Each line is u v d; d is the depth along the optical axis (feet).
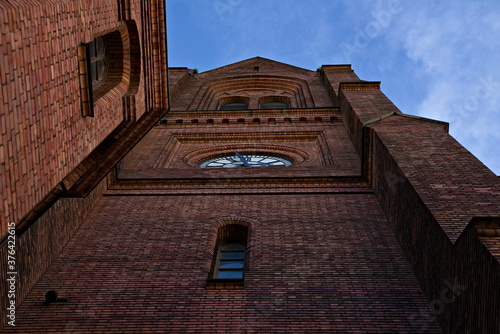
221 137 64.80
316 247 35.45
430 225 29.71
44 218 34.12
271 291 30.63
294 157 59.00
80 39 27.17
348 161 52.65
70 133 26.30
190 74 108.27
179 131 66.69
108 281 32.48
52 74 24.12
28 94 21.91
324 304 29.40
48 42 23.67
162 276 32.78
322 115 70.74
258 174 49.47
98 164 36.14
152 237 37.65
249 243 36.55
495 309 20.93
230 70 114.01
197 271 33.22
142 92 37.52
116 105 33.99
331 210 40.93
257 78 105.81
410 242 33.30
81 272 33.60
